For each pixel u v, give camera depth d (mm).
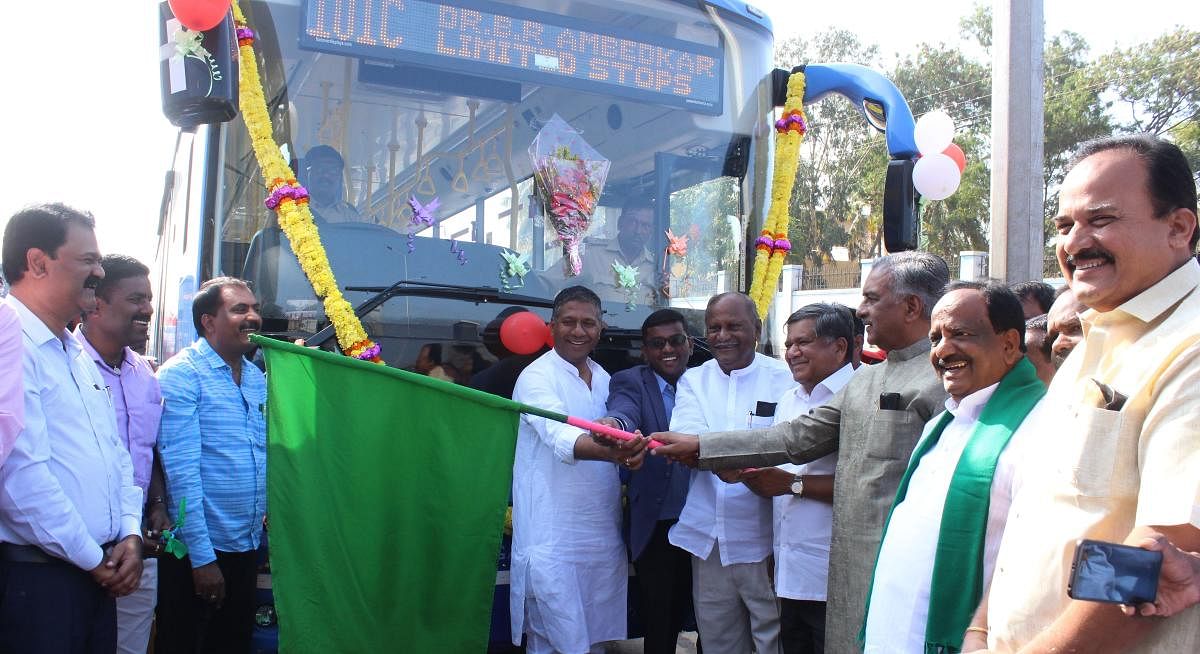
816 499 3479
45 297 2992
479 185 4289
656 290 4562
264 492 3795
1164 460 1638
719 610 3781
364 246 4074
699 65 4699
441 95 4258
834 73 5000
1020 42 6754
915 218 4934
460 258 4211
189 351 3779
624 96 4504
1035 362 3391
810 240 26359
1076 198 1846
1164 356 1708
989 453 2426
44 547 2861
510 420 3371
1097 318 1878
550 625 3680
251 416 3820
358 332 3795
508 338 4055
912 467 2666
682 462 3516
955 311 2580
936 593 2422
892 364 3141
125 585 3107
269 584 3768
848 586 3000
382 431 3309
